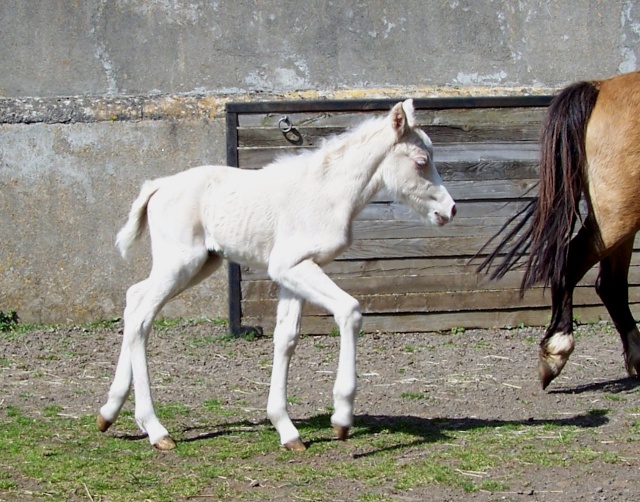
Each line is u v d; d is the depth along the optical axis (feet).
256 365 22.22
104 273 26.32
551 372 19.21
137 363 15.44
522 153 25.48
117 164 26.22
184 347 23.85
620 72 28.04
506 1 27.48
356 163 15.30
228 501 13.12
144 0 26.48
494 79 27.61
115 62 26.63
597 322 26.07
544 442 15.90
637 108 17.97
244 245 15.35
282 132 25.00
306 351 23.63
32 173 26.05
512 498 13.32
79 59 26.55
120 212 26.27
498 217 25.55
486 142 25.39
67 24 26.40
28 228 26.09
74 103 26.22
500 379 20.71
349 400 15.26
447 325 25.67
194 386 20.25
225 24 26.73
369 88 27.17
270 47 26.89
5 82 26.43
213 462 14.76
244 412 17.98
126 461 14.76
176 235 15.39
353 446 15.58
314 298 14.88
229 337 24.81
